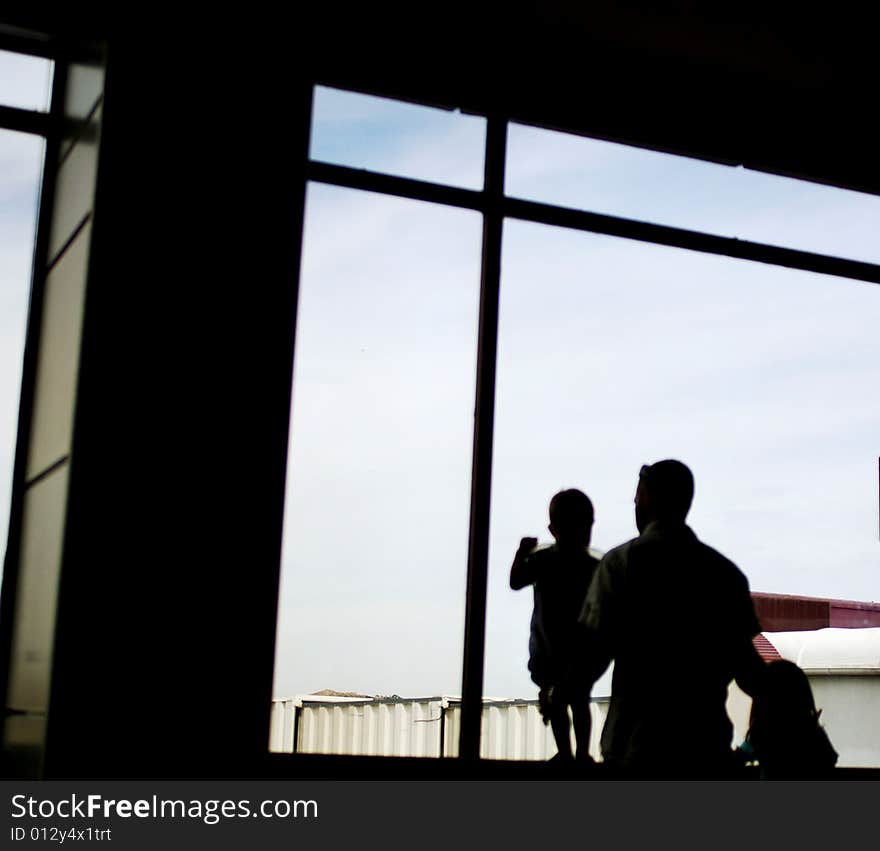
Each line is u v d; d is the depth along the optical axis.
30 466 4.58
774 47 5.49
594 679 4.21
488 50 5.15
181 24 4.50
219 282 4.42
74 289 4.32
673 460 4.36
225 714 4.23
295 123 4.63
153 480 4.23
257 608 4.32
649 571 4.20
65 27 4.41
